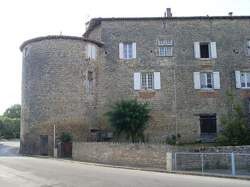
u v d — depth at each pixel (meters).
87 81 31.28
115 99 31.94
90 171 18.34
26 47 32.41
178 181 14.66
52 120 29.91
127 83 32.22
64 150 28.09
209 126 32.16
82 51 31.22
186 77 32.41
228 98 32.00
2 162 22.64
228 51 32.97
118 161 23.20
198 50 32.75
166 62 32.59
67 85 30.42
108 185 13.48
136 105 29.19
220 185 13.45
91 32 34.88
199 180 15.21
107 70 32.34
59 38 30.94
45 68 30.70
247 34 33.31
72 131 29.91
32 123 30.64
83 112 30.58
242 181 15.13
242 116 28.47
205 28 33.16
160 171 19.70
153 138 31.27
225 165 19.70
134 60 32.53
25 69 32.38
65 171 18.09
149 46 32.75
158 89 32.09
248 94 32.47
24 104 32.16
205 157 19.66
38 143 30.06
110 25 32.91
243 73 32.91
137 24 33.03
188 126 31.77
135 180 14.88
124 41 32.75
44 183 14.10
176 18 33.06
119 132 29.19
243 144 26.17
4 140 61.78
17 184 13.84
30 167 19.78
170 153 20.28
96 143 24.72
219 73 32.59
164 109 31.88
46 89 30.44
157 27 33.00
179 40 32.91
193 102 32.06
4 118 67.06
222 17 33.16
